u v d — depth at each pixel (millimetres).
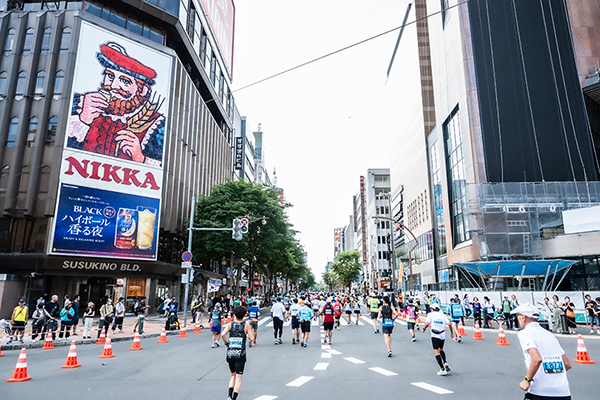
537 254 33281
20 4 34438
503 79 39094
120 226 32250
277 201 41781
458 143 42094
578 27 40250
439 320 9766
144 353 13914
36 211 29672
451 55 43406
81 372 10188
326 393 7742
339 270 97000
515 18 40469
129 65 34625
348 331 22203
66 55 31953
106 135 32562
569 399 4078
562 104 38406
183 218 40469
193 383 8812
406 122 68062
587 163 37062
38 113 30969
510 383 8602
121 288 33531
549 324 19125
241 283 73562
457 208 42219
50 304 17312
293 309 16938
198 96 45656
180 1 39094
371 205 104250
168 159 36438
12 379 8961
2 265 28984
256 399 7293
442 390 7898
